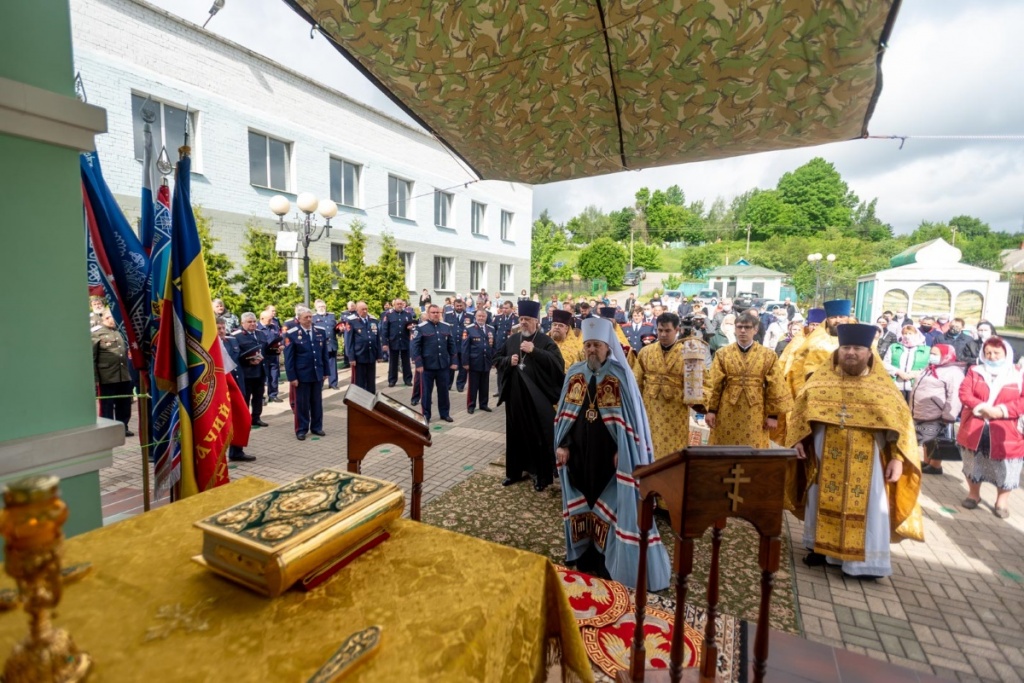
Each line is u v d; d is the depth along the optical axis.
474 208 20.66
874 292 11.93
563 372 5.03
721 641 2.56
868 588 3.26
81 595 1.07
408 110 2.88
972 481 4.66
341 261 14.34
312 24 2.20
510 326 11.72
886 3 1.82
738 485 1.61
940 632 2.79
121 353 5.91
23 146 1.90
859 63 2.10
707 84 2.46
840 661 2.48
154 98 9.89
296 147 12.89
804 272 46.03
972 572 3.49
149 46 9.72
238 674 0.86
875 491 3.35
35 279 1.96
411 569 1.25
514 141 3.20
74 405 2.10
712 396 4.38
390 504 1.36
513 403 4.84
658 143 3.02
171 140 10.37
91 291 2.82
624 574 3.04
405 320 10.69
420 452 2.17
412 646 0.96
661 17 2.20
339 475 1.47
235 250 11.62
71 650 0.83
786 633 2.71
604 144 3.14
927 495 5.05
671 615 2.75
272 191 12.40
